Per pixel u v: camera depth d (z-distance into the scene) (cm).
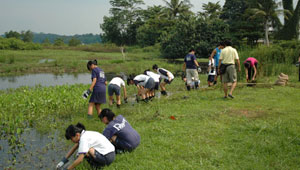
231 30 4281
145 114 707
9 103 872
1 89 1320
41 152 526
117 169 409
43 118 751
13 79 1742
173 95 952
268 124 545
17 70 2206
